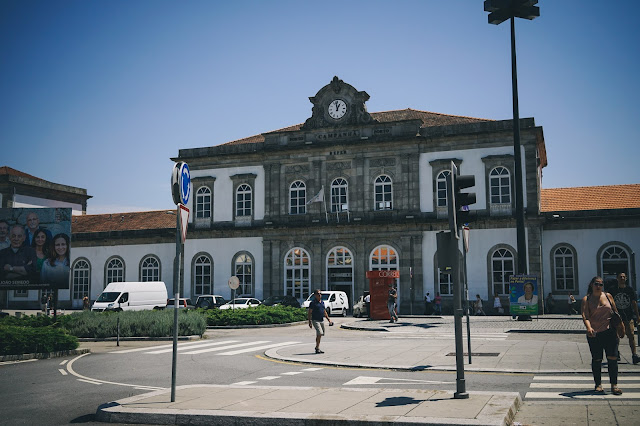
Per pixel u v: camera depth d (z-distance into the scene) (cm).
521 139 4034
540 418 874
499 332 2438
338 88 4488
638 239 3875
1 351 1761
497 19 3064
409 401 952
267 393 1058
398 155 4316
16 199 5706
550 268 4019
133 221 5447
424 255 4172
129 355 1875
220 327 3091
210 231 4744
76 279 5288
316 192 4488
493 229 4019
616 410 912
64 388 1256
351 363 1542
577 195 4381
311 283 4422
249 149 4731
